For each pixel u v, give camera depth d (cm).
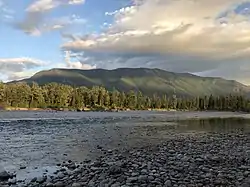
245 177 1502
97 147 2936
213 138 3678
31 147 2939
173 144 3112
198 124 6650
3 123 6391
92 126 5819
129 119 8838
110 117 10062
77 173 1753
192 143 3169
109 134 4275
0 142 3331
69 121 7388
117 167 1758
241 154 2311
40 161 2200
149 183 1415
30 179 1648
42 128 5262
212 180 1446
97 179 1546
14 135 4078
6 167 1989
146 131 4794
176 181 1442
